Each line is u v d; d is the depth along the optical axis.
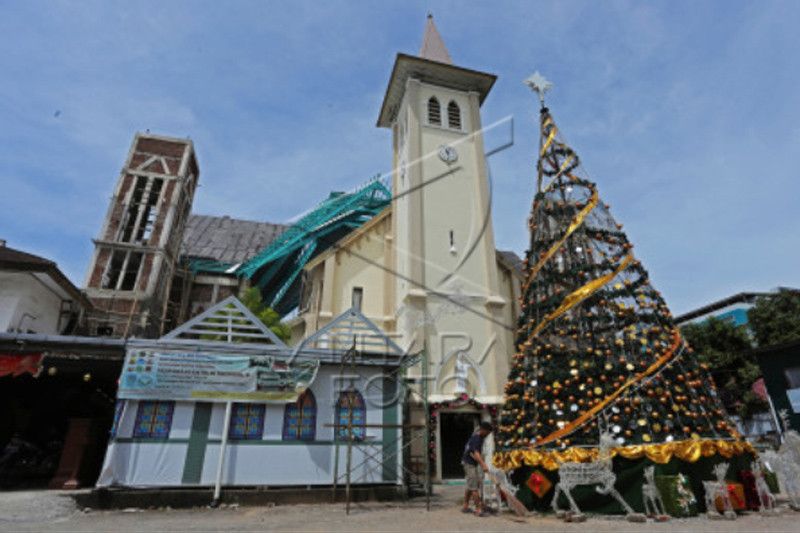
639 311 10.41
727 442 9.03
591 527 7.31
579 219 11.68
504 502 9.94
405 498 11.92
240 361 11.89
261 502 11.02
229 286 41.69
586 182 12.43
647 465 8.39
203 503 10.76
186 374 11.48
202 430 11.37
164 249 36.50
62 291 20.39
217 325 12.52
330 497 11.44
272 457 11.57
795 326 23.31
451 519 8.56
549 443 9.27
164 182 39.53
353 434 12.30
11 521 8.73
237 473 11.24
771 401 17.64
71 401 16.39
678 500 7.97
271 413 11.95
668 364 9.56
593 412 9.07
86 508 10.20
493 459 10.89
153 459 10.88
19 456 15.70
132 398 11.06
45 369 12.80
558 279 11.36
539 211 12.77
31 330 19.00
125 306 33.03
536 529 7.27
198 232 50.34
